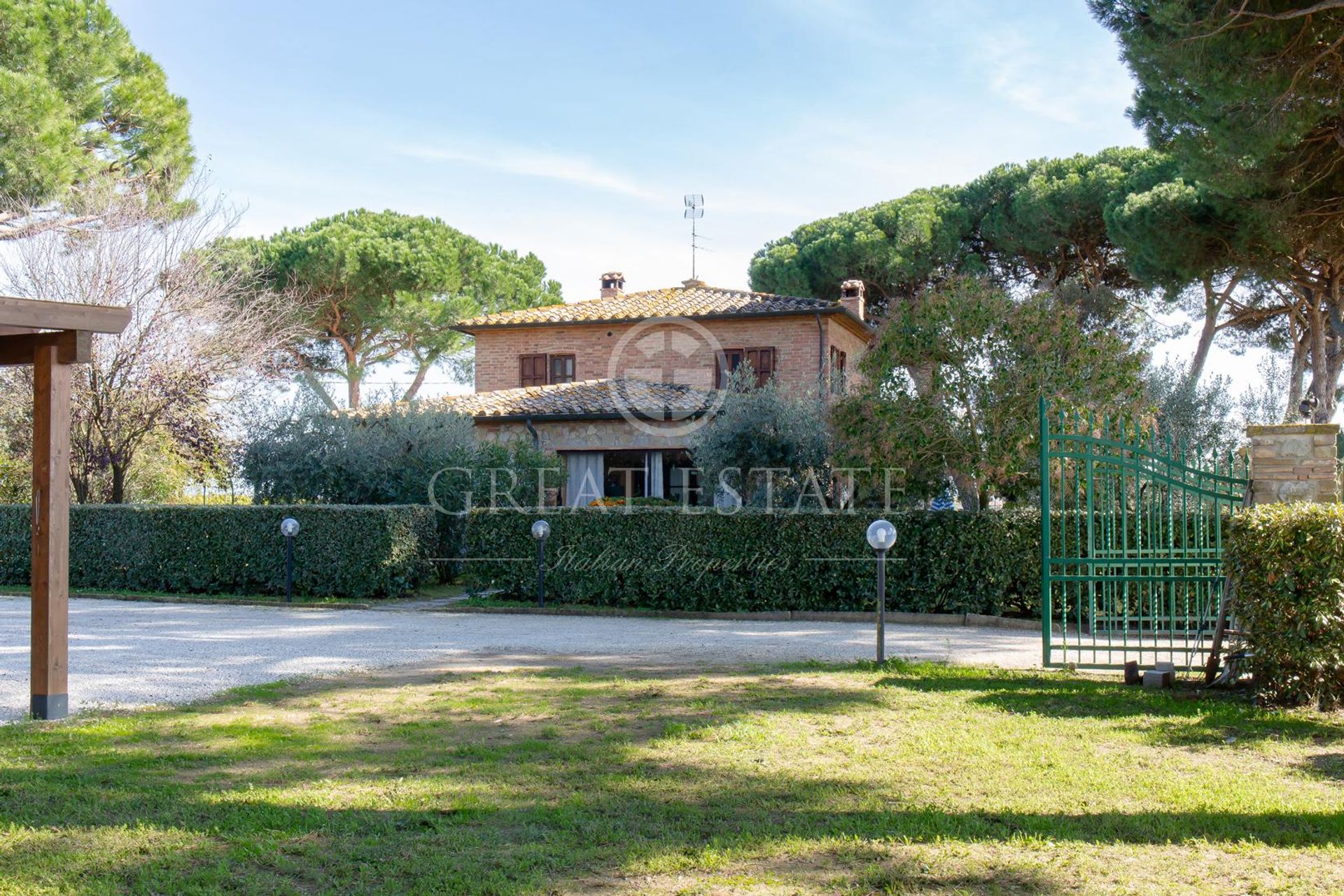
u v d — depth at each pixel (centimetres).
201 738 645
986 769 577
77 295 2045
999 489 1512
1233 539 792
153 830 461
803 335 2597
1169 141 1623
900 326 1484
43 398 728
